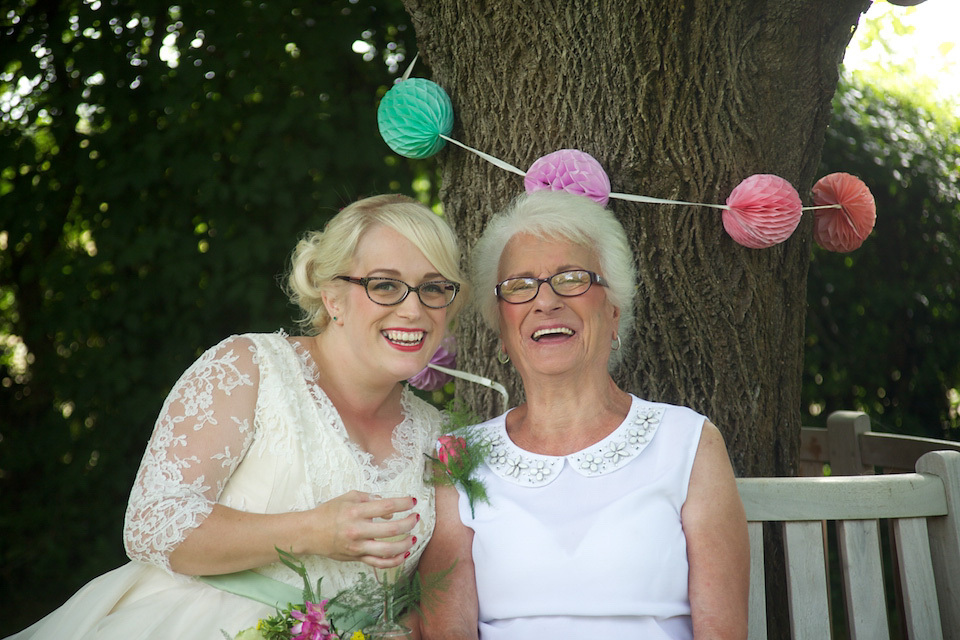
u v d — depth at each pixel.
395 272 2.06
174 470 1.92
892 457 3.06
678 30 2.30
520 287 2.16
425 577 2.12
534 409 2.22
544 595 2.03
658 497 2.04
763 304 2.48
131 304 4.55
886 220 4.81
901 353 4.86
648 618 1.98
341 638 1.85
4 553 4.57
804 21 2.34
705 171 2.37
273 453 2.01
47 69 4.54
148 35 4.46
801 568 2.12
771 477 2.36
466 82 2.52
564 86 2.38
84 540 4.61
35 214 4.64
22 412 4.90
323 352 2.19
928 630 2.08
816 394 4.84
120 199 4.51
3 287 4.90
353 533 1.80
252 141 4.44
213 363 2.04
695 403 2.43
